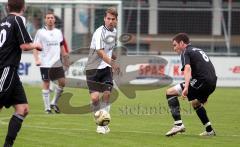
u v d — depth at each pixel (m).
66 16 79.31
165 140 33.34
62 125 39.56
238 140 33.97
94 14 79.44
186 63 34.25
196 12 86.12
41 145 30.97
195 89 34.81
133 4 84.56
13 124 27.34
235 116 47.31
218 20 85.94
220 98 63.09
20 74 76.06
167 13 85.94
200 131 37.75
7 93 26.94
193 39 86.44
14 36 26.98
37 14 77.50
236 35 85.12
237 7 86.50
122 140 33.03
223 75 78.81
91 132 36.16
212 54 78.81
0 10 74.25
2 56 26.81
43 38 48.81
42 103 55.53
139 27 82.69
